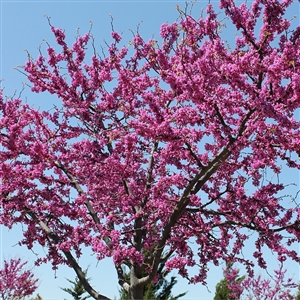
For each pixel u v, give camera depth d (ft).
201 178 29.94
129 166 31.71
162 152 30.17
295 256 30.45
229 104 24.79
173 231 34.53
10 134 32.07
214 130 26.43
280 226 30.78
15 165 33.47
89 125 36.91
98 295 32.12
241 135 26.11
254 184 31.96
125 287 33.12
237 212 31.71
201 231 31.91
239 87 23.77
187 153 30.45
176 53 32.76
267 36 24.88
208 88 24.89
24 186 34.40
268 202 30.14
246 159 31.81
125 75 31.99
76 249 34.17
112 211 34.86
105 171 34.19
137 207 34.68
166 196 31.48
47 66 37.83
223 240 34.19
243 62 23.07
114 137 31.94
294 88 21.43
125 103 35.22
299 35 25.17
